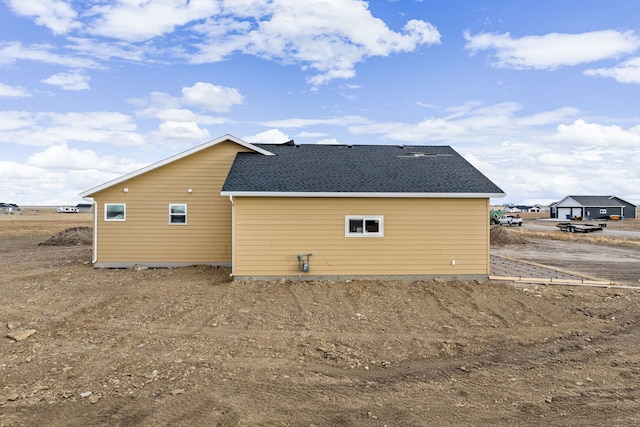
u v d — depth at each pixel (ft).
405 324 30.27
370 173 48.75
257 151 56.24
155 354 23.58
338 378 20.90
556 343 26.84
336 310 33.40
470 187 44.70
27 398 18.07
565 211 258.37
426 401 18.45
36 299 36.04
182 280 45.27
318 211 43.39
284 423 16.29
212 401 17.99
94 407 17.35
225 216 54.90
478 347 25.94
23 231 125.39
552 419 16.93
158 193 54.34
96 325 28.94
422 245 44.14
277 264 43.24
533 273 49.21
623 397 19.01
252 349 24.73
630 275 52.21
